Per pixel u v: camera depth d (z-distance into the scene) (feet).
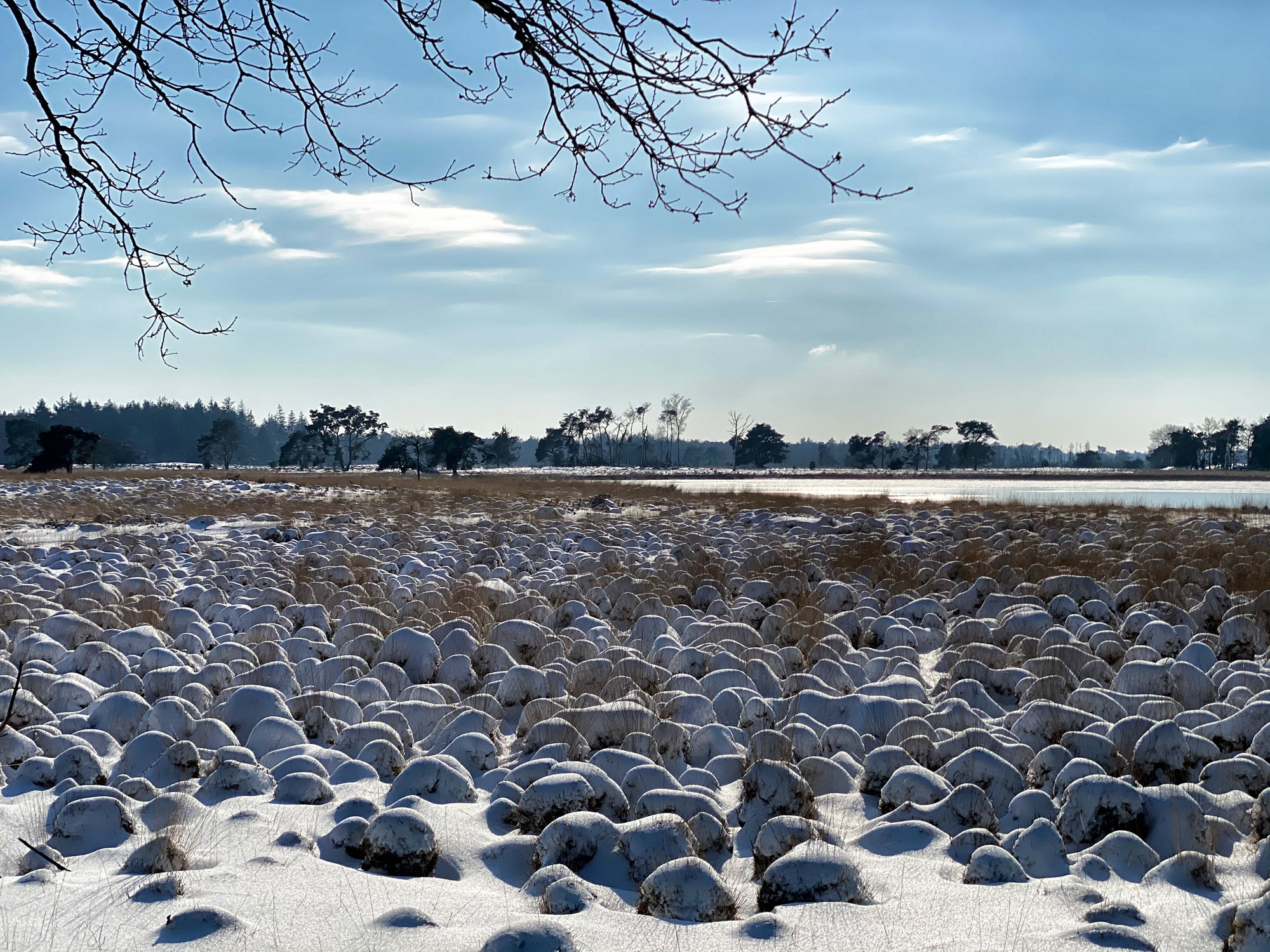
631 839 15.29
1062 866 15.78
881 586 46.65
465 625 34.19
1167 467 437.99
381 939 12.21
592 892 14.02
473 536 72.74
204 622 36.94
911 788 18.58
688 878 13.51
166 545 67.05
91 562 52.01
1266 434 363.76
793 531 78.95
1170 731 20.66
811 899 13.80
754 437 416.26
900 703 24.50
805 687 27.81
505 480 219.82
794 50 14.24
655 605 39.47
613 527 80.79
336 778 20.06
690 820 16.61
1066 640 32.24
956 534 71.15
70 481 174.60
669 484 204.03
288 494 138.62
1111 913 13.14
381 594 44.45
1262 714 22.63
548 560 57.36
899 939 12.38
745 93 14.47
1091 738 20.99
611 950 12.09
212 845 15.75
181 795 17.33
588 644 31.45
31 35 15.49
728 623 34.86
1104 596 40.65
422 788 18.84
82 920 12.71
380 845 15.21
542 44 14.84
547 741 21.93
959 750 21.49
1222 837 17.01
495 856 15.74
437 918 13.20
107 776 20.20
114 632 34.17
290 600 40.24
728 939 12.42
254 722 23.76
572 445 440.86
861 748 22.50
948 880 15.06
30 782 19.80
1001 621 35.99
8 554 57.16
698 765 22.54
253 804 18.01
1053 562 53.01
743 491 160.76
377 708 25.39
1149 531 69.67
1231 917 12.87
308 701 25.00
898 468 403.54
